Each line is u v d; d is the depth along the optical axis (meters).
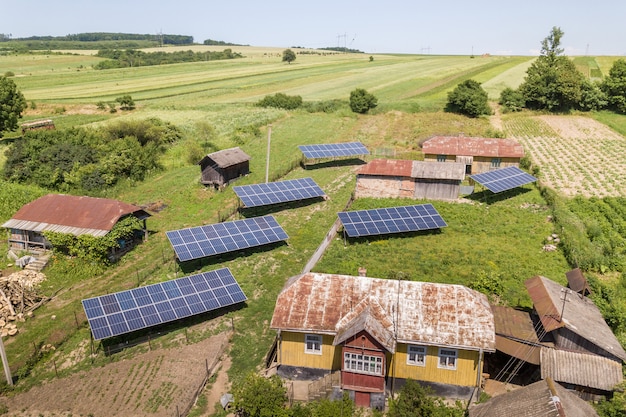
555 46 114.81
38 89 146.00
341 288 32.69
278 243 51.47
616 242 49.31
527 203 60.41
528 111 110.50
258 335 37.00
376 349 29.05
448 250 48.53
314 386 31.17
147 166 77.56
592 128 98.50
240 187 59.34
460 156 72.75
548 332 31.19
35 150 75.88
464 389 30.55
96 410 30.16
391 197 62.69
